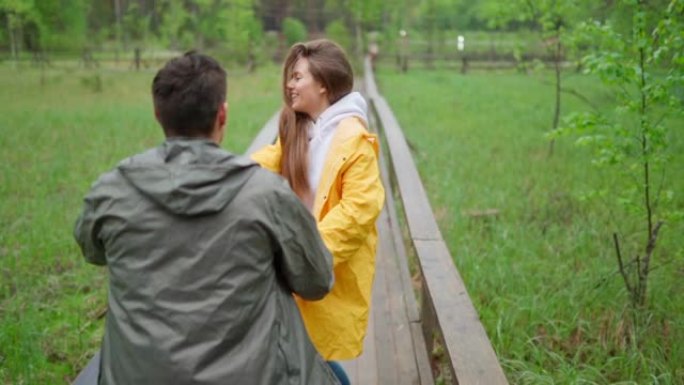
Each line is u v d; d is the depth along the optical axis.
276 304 1.70
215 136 1.77
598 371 3.75
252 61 28.86
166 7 32.81
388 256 5.13
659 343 4.14
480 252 5.73
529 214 6.90
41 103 15.80
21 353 3.80
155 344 1.57
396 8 38.38
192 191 1.61
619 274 5.01
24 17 23.33
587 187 7.74
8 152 9.64
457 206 6.86
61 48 28.66
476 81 25.59
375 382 3.29
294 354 1.72
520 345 4.05
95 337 4.29
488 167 9.21
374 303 4.21
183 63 1.73
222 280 1.61
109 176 1.70
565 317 4.54
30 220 6.35
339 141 2.34
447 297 2.90
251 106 15.81
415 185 4.96
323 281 1.83
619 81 4.42
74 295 4.91
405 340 3.73
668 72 4.36
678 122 10.44
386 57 35.53
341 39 33.59
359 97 2.49
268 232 1.65
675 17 4.18
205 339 1.59
